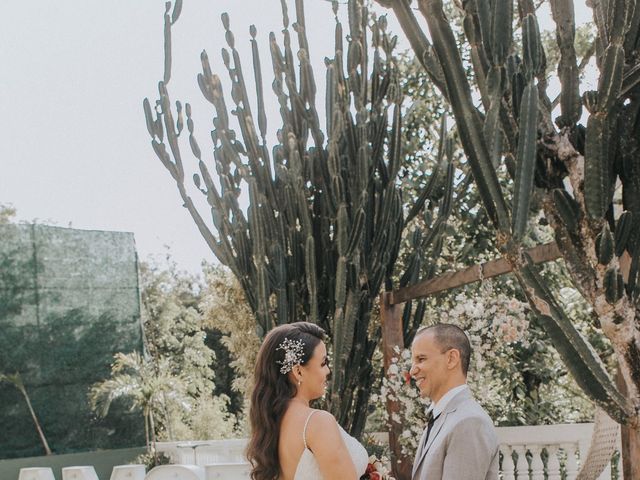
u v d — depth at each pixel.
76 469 6.78
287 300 6.70
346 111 6.41
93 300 15.83
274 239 6.60
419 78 10.19
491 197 3.40
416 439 6.26
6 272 14.99
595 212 3.35
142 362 16.08
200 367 26.09
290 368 2.79
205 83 6.75
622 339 3.36
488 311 6.28
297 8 6.70
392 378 6.36
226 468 6.43
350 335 6.30
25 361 14.89
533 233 9.09
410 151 9.92
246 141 6.70
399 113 6.55
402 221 6.95
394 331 6.60
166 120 6.71
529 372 9.45
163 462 14.38
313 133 6.71
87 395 15.41
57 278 15.46
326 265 6.69
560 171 3.66
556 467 6.36
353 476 2.64
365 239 6.54
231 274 9.93
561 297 9.36
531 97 3.29
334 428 2.69
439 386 3.10
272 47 6.82
